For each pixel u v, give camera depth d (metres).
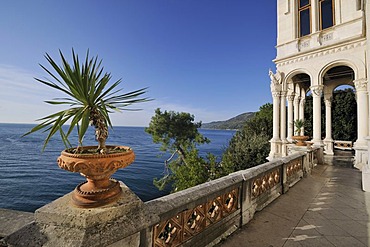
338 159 10.14
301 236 2.96
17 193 20.44
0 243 1.38
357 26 8.60
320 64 9.60
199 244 2.47
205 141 22.92
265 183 4.25
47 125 1.37
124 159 1.46
